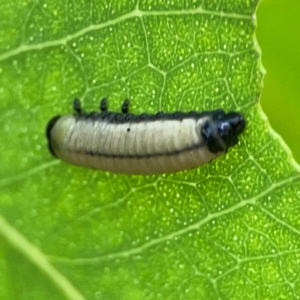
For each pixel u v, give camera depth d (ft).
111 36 0.22
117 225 0.22
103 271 0.22
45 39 0.22
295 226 0.22
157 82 0.22
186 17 0.22
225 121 0.22
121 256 0.22
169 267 0.22
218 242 0.22
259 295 0.22
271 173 0.22
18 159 0.22
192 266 0.22
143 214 0.22
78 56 0.22
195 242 0.22
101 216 0.22
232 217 0.22
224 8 0.22
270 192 0.22
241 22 0.22
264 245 0.22
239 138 0.22
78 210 0.22
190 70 0.22
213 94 0.22
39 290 0.22
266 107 0.25
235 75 0.22
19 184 0.22
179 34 0.22
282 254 0.22
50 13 0.22
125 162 0.22
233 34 0.22
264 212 0.22
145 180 0.22
